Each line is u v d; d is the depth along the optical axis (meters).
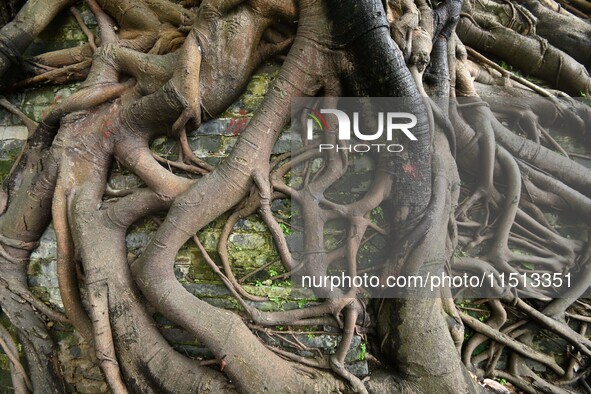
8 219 2.73
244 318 2.45
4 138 3.10
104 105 2.74
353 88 2.58
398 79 2.44
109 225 2.49
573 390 2.78
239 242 2.56
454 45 3.20
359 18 2.40
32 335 2.64
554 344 2.89
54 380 2.61
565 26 3.86
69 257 2.51
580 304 3.02
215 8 2.55
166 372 2.29
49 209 2.70
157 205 2.51
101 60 2.76
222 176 2.44
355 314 2.41
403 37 2.68
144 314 2.41
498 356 2.75
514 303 2.83
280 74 2.58
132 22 3.05
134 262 2.48
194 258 2.56
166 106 2.50
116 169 2.72
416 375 2.39
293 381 2.27
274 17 2.65
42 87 3.15
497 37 3.67
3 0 3.26
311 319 2.45
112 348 2.32
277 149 2.63
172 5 2.97
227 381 2.30
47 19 3.15
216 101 2.62
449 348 2.42
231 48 2.57
